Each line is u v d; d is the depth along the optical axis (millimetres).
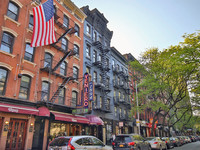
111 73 28047
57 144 7793
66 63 18250
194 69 18625
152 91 21703
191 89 21844
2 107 10328
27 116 12789
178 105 32781
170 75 20453
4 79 12062
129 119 29375
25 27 14211
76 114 17219
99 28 26781
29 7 15078
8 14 13156
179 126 43062
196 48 16984
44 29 14570
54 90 15844
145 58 23016
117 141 11570
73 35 20266
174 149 19203
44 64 15594
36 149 13117
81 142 7895
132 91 34219
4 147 10938
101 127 21781
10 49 12820
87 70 21875
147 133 36938
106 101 24062
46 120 14328
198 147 21141
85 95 16188
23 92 13156
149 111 37750
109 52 28984
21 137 12297
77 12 21891
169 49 19891
